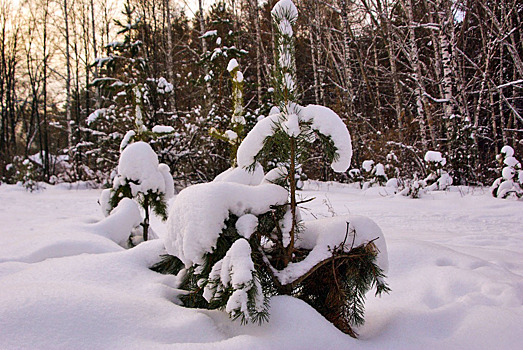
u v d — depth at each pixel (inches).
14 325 50.7
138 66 475.2
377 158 540.4
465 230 229.6
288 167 78.7
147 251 91.4
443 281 101.9
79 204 372.5
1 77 843.4
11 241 126.6
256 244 73.5
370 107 778.2
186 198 70.9
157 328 57.2
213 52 499.8
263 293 65.8
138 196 147.0
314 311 66.6
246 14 792.3
